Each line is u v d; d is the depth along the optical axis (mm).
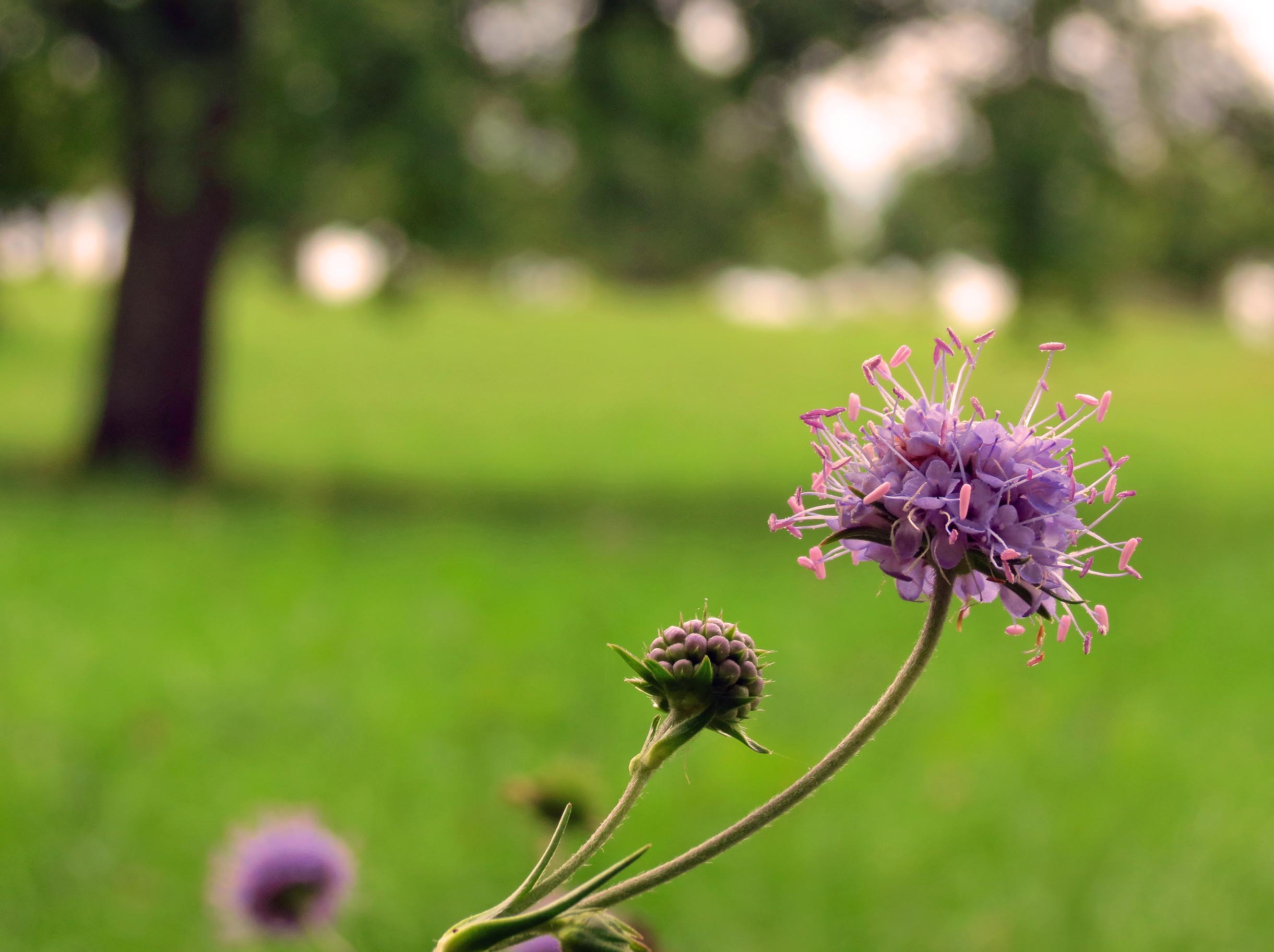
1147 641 9453
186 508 13859
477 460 19641
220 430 20781
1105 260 17188
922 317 50938
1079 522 1848
